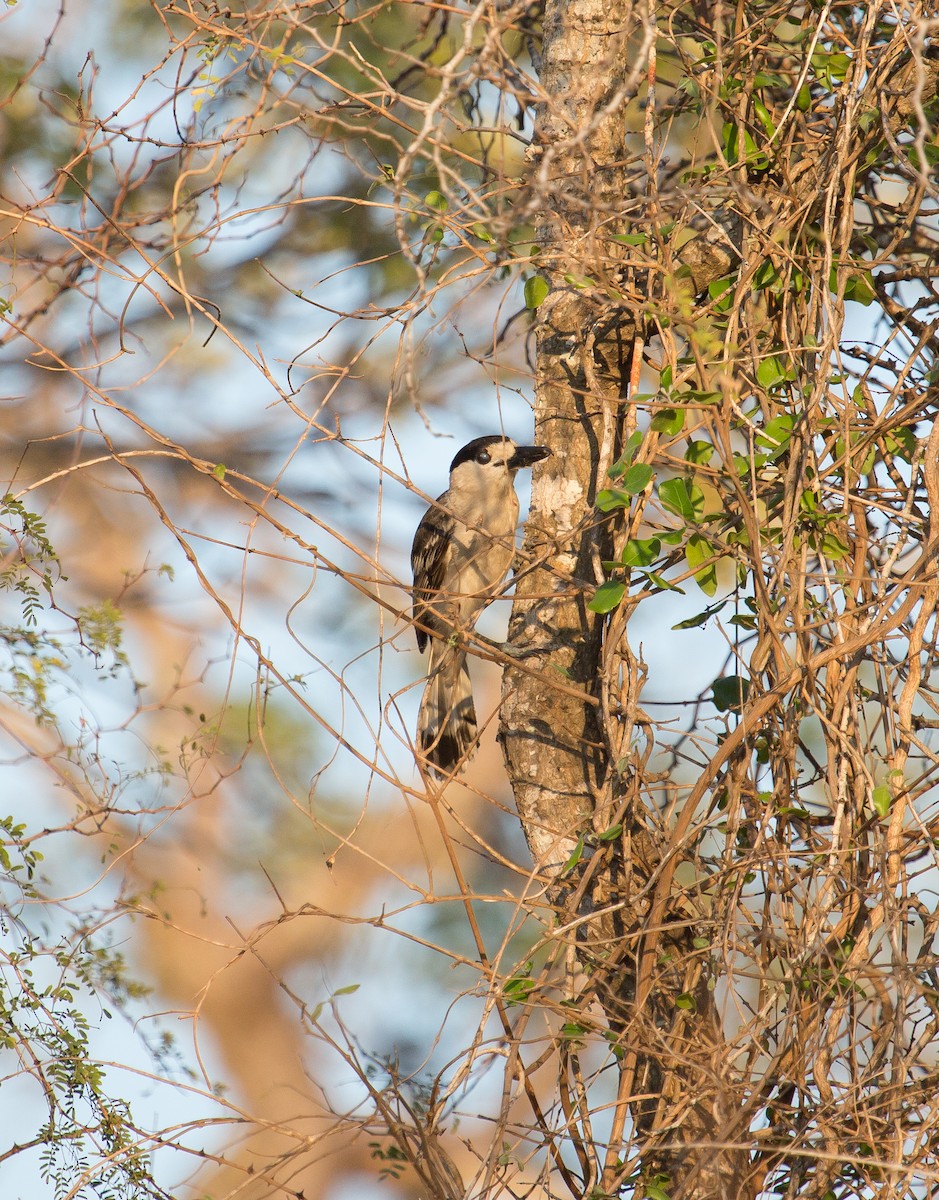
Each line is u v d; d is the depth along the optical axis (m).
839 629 6.40
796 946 5.83
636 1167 5.95
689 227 7.45
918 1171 5.21
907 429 7.00
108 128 7.01
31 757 6.96
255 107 6.82
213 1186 7.74
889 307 7.38
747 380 6.73
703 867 6.48
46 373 13.85
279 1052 15.09
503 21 5.93
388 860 15.06
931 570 6.32
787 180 6.93
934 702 6.38
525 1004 6.06
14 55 11.97
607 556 7.17
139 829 7.28
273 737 13.22
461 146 7.68
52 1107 6.05
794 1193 5.64
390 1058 7.74
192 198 7.45
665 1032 6.07
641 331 7.27
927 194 6.87
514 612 7.45
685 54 6.97
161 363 6.68
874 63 6.86
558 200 6.83
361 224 12.40
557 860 6.80
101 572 14.83
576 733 7.04
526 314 7.83
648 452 6.73
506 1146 6.00
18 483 14.38
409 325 6.55
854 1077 5.64
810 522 6.56
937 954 5.92
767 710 6.14
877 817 5.89
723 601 6.63
